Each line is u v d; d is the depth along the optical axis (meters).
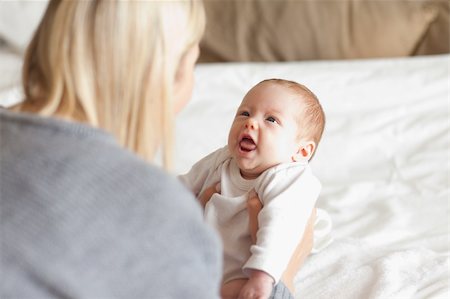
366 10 2.88
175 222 0.67
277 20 2.89
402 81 2.38
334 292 1.28
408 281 1.31
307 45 2.88
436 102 2.26
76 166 0.65
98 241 0.63
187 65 0.85
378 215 1.63
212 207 1.17
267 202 1.10
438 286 1.29
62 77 0.76
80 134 0.68
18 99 2.17
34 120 0.69
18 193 0.63
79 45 0.75
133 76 0.77
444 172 1.85
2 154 0.66
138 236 0.65
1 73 2.53
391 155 1.98
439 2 2.88
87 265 0.63
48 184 0.64
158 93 0.79
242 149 1.17
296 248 1.19
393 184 1.79
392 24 2.85
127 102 0.77
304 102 1.21
